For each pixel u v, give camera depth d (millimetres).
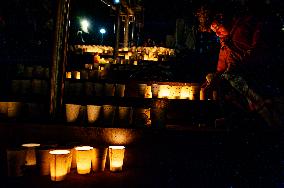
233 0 3812
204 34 8984
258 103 3295
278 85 3445
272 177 2846
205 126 3711
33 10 6301
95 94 4156
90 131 3252
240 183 2756
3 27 6141
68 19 3453
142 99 4027
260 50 3625
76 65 7078
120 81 4816
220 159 3037
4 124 3342
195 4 4051
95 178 2699
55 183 2539
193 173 2984
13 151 2668
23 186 2457
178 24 9609
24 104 3633
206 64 7199
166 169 3082
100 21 12266
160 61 7340
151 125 3311
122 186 2510
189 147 3105
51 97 3422
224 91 3752
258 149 2975
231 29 3947
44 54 6926
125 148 3186
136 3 9852
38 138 3316
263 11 3748
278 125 3176
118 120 3408
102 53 8906
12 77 4867
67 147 2912
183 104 3998
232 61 3863
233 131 3062
